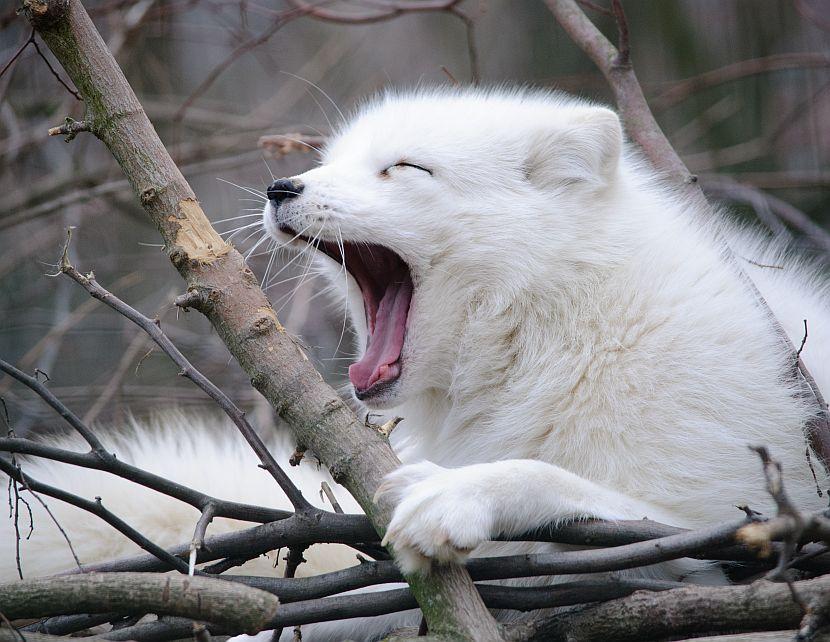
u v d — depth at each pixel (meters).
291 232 7.98
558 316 7.52
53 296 14.43
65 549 7.66
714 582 6.47
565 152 7.88
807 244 11.88
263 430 9.88
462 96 8.93
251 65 17.34
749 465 6.91
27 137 13.08
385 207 7.76
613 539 5.85
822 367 7.91
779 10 16.64
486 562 5.69
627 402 7.03
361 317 8.87
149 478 6.08
